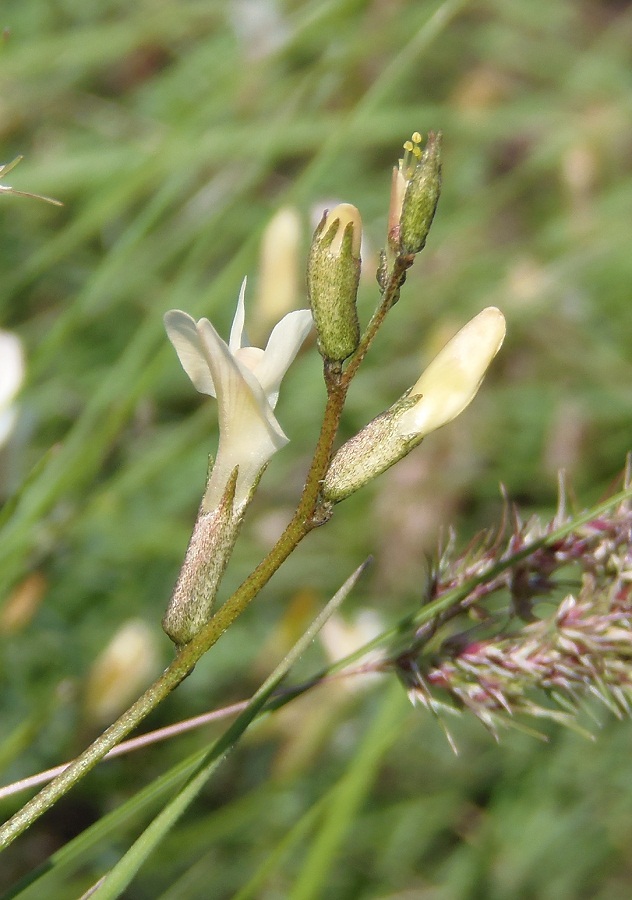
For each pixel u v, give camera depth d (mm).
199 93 469
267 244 312
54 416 394
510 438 458
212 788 339
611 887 358
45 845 316
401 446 183
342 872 338
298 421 440
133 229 307
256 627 378
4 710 323
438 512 420
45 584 286
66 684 253
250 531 413
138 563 370
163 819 190
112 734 184
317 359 442
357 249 179
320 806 245
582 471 451
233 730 193
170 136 351
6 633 281
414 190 178
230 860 327
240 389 186
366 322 403
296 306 325
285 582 399
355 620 366
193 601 184
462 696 202
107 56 457
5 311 394
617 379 475
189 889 311
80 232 343
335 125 427
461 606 206
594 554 205
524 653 202
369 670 204
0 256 432
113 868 188
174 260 437
